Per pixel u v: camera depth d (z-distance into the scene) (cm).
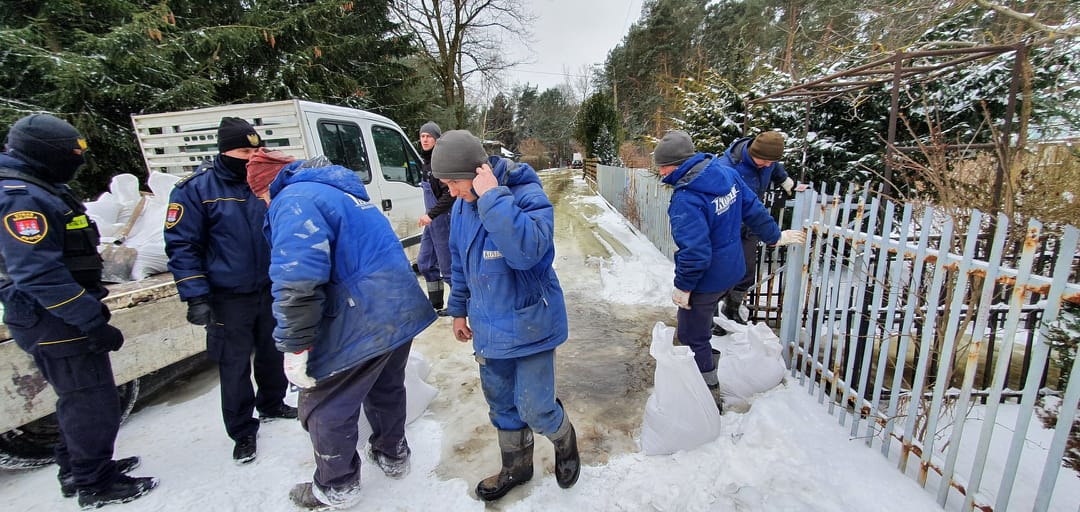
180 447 248
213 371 343
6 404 199
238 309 226
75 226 184
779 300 375
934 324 187
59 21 545
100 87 507
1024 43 254
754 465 212
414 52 1200
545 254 168
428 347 370
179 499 207
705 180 220
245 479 221
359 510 200
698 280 234
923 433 212
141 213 310
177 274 209
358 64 1052
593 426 258
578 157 3850
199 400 302
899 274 206
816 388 267
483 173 156
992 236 239
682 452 225
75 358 184
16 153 173
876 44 445
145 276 272
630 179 958
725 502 193
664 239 658
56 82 471
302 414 184
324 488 192
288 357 164
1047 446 215
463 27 1803
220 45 688
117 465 223
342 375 178
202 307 213
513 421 198
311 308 156
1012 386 274
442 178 160
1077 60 362
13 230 161
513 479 205
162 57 569
